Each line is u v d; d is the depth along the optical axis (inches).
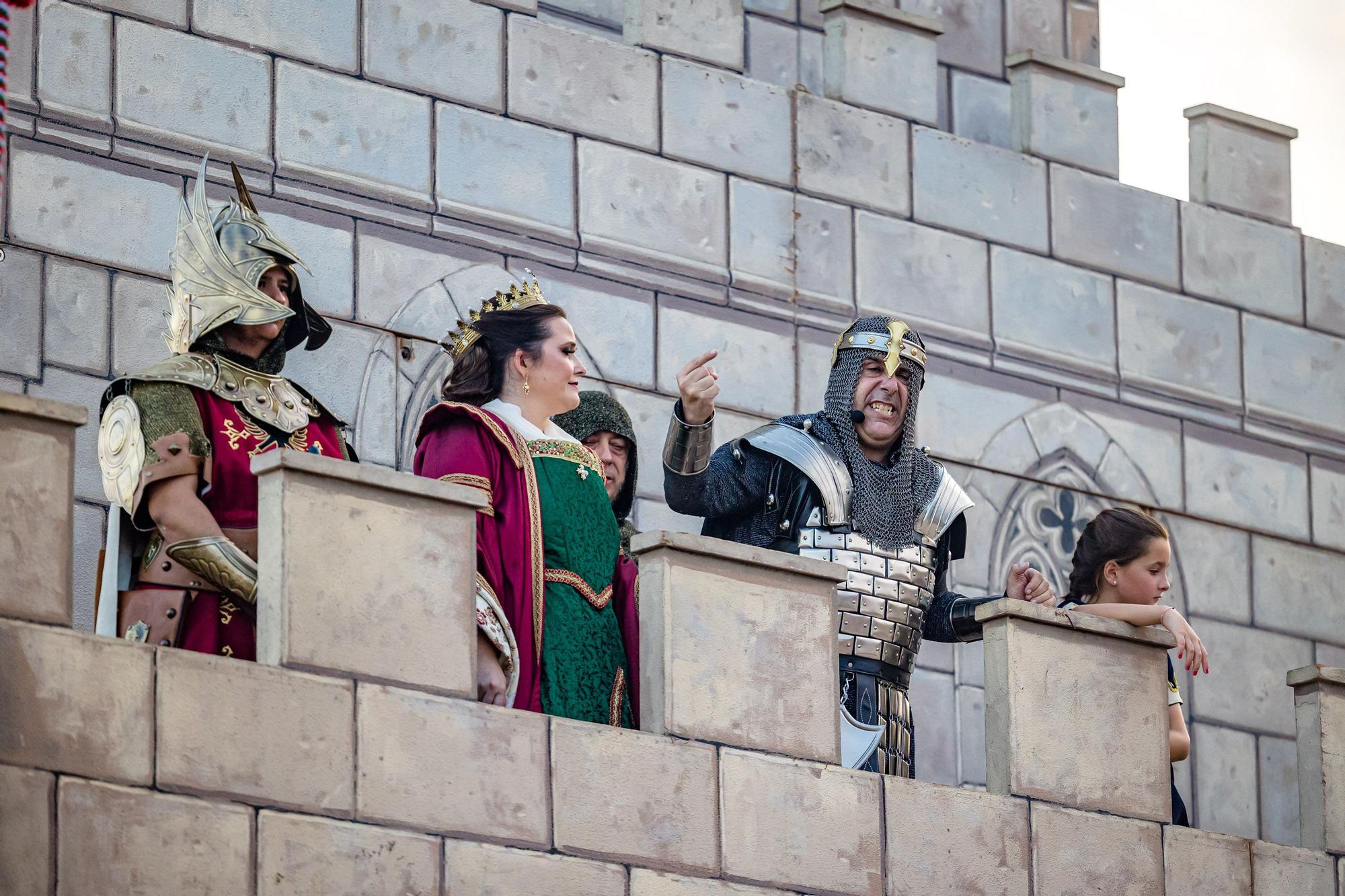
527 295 789.2
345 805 655.8
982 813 767.7
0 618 622.8
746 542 842.2
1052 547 1083.9
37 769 616.4
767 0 1098.7
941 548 879.1
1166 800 807.7
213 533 711.7
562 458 754.2
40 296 873.5
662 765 709.3
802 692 741.9
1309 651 1148.5
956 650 1047.6
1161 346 1137.4
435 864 665.6
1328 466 1175.6
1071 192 1127.6
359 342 927.7
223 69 922.1
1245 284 1170.6
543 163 984.3
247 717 647.1
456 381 771.4
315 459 669.3
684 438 810.8
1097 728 798.5
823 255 1049.5
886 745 826.2
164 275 898.1
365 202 940.0
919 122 1091.3
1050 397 1098.1
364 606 671.1
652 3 1029.2
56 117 887.1
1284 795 1126.4
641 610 727.7
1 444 633.0
